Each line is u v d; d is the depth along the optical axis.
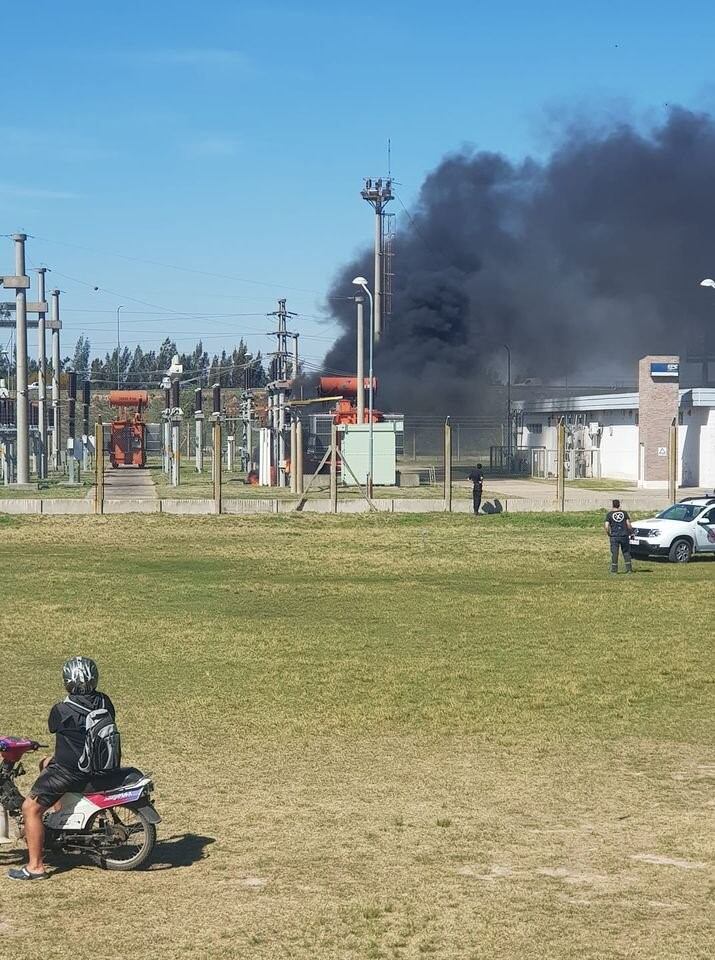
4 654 20.58
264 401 99.56
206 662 19.97
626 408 79.50
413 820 11.31
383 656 20.55
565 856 10.22
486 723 15.72
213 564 35.53
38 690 17.50
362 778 12.97
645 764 13.70
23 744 9.77
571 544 42.25
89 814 9.59
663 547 36.91
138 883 9.45
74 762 9.53
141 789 9.70
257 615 25.34
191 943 8.18
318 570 34.16
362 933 8.36
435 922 8.59
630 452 80.88
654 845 10.56
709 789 12.60
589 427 86.88
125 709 16.41
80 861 10.02
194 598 27.95
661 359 70.94
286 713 16.19
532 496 63.66
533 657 20.50
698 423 72.69
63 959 7.91
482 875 9.69
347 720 15.77
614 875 9.71
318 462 77.50
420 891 9.27
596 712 16.41
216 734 15.02
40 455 83.81
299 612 25.84
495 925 8.54
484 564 36.00
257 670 19.28
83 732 9.55
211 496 65.12
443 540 43.59
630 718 16.06
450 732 15.22
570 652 20.98
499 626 23.98
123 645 21.53
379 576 32.88
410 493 65.50
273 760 13.74
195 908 8.87
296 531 46.62
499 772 13.30
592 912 8.83
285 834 10.81
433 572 33.88
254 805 11.81
